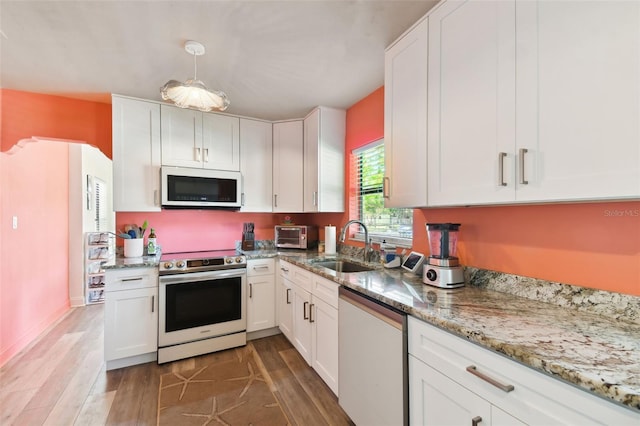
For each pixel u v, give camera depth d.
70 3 1.44
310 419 1.75
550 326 0.99
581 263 1.16
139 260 2.52
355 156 2.89
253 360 2.46
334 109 2.90
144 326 2.38
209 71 2.15
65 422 1.72
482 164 1.20
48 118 2.54
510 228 1.43
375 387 1.43
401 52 1.68
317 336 2.11
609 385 0.64
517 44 1.07
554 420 0.75
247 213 3.46
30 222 2.93
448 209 1.79
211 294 2.61
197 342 2.54
